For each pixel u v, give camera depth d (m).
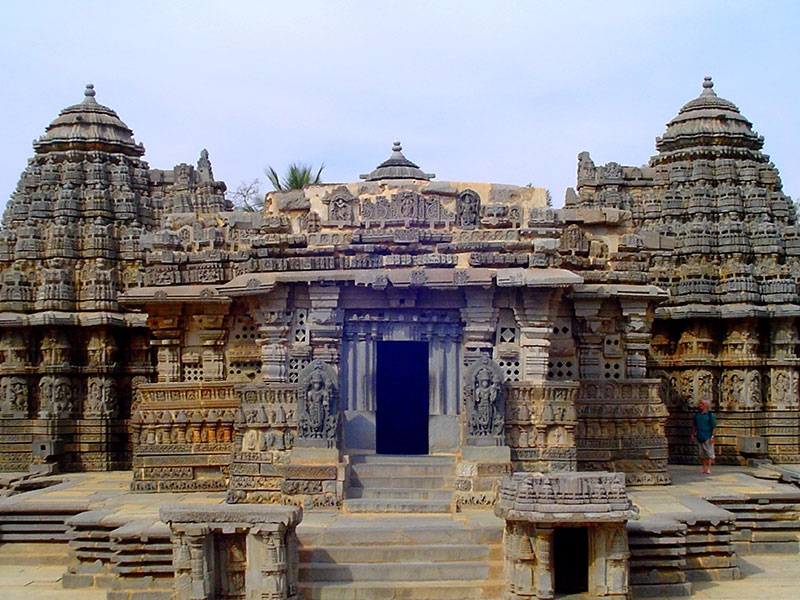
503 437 21.92
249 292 22.89
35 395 32.31
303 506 21.23
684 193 34.66
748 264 33.38
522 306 22.91
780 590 19.06
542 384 22.55
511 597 17.52
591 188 35.69
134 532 18.89
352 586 17.84
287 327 23.44
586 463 25.12
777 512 23.06
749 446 31.41
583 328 25.41
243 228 26.34
